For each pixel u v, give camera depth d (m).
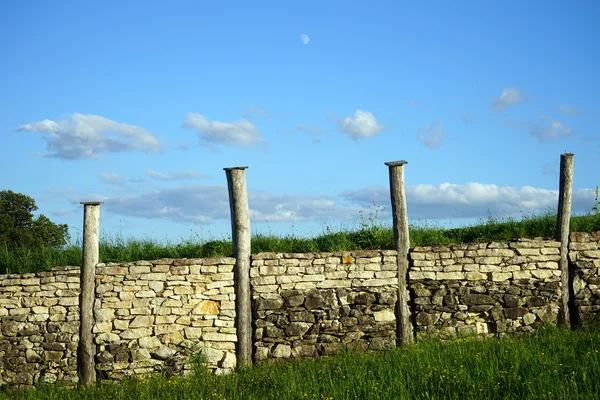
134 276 14.08
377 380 11.34
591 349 11.88
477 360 11.63
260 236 15.55
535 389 10.16
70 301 14.01
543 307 14.62
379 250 14.56
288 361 13.95
